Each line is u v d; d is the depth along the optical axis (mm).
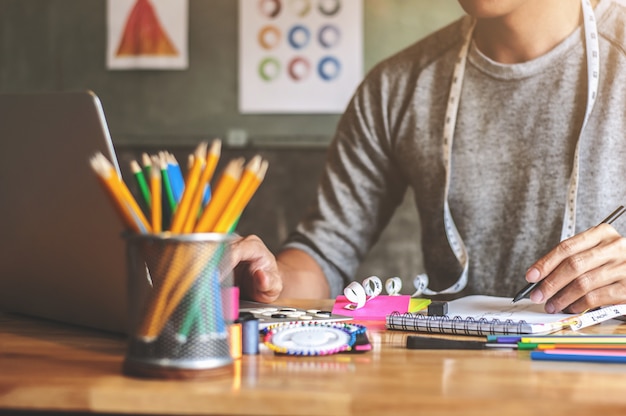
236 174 789
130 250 779
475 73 2277
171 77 3311
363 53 3203
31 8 3387
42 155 1010
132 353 790
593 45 2166
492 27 2229
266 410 706
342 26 3205
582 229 2152
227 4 3270
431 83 2342
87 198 953
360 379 769
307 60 3232
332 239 2346
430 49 2375
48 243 1056
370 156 2406
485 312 1235
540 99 2197
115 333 1057
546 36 2182
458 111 2293
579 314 1191
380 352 922
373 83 2432
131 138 3330
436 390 720
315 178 3168
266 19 3250
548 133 2186
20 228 1098
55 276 1077
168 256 756
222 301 787
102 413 740
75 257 1018
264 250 1453
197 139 3293
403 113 2365
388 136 2389
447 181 2281
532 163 2199
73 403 731
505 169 2230
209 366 768
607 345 920
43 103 983
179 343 766
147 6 3314
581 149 2160
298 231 2375
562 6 2168
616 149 2141
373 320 1188
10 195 1095
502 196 2230
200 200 785
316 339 920
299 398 703
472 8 2242
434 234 2316
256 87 3258
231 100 3279
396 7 3162
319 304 1407
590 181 2152
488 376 785
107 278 978
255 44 3256
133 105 3330
